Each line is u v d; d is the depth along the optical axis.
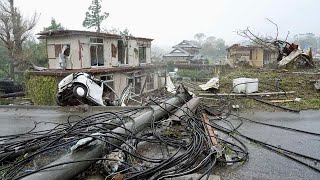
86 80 9.80
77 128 4.70
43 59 27.25
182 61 44.53
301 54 14.08
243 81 9.08
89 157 3.44
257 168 4.03
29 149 4.36
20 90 22.62
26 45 29.58
